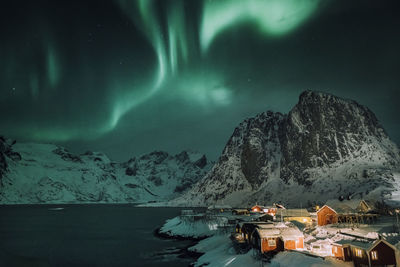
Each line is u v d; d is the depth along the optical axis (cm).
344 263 4022
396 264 3659
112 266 5803
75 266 5828
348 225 7025
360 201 7919
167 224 11362
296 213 8406
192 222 10025
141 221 14762
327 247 4769
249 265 4691
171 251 7119
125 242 8538
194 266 5541
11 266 2553
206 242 7319
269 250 4903
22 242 8644
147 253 6925
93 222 14562
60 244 8288
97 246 7931
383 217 8112
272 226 5403
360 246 3912
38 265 2697
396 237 4234
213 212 13062
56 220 15725
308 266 3866
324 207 7812
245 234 5972
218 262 5281
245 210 12369
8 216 18675
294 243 4850
